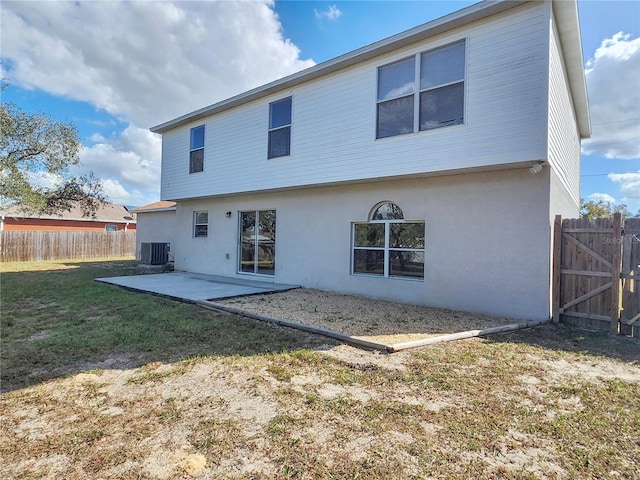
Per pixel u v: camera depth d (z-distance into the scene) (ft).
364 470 7.68
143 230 61.72
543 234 20.68
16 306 24.31
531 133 19.24
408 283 26.03
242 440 8.80
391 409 10.36
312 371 13.23
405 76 24.16
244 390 11.61
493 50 20.45
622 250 18.67
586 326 19.79
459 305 23.67
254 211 38.34
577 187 41.09
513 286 21.65
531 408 10.45
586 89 32.09
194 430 9.25
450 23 21.35
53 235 65.67
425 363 14.05
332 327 18.85
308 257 32.63
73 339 16.85
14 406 10.53
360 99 26.37
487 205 22.66
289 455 8.21
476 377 12.70
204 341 16.70
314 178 29.27
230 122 36.96
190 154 41.81
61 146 64.49
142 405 10.60
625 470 7.74
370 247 28.63
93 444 8.62
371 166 25.71
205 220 44.60
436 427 9.40
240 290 29.96
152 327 18.95
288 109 31.83
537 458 8.13
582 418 9.91
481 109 20.86
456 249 23.88
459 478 7.44
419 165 23.31
